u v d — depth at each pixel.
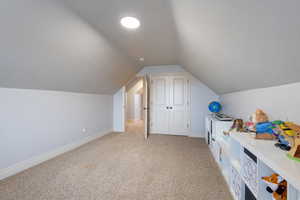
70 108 2.81
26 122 2.01
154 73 4.07
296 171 0.63
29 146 2.05
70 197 1.42
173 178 1.79
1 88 1.73
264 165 0.92
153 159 2.35
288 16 0.60
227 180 1.66
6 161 1.78
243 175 1.16
